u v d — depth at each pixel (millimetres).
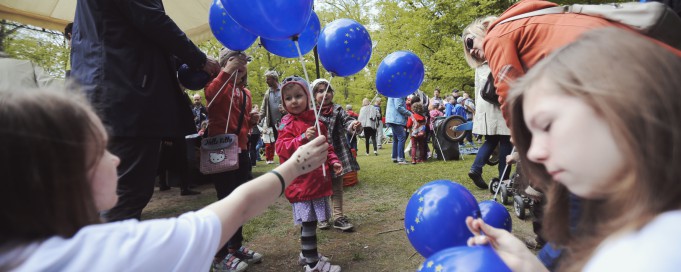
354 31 2510
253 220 3889
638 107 534
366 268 2641
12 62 2605
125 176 1911
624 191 582
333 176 3422
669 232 520
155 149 2061
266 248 3139
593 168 591
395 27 15820
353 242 3143
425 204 1168
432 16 15297
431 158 8383
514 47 1762
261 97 19188
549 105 630
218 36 2521
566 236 894
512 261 971
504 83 1760
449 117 7680
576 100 595
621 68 569
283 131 2734
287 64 19281
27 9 5129
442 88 16000
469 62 2535
